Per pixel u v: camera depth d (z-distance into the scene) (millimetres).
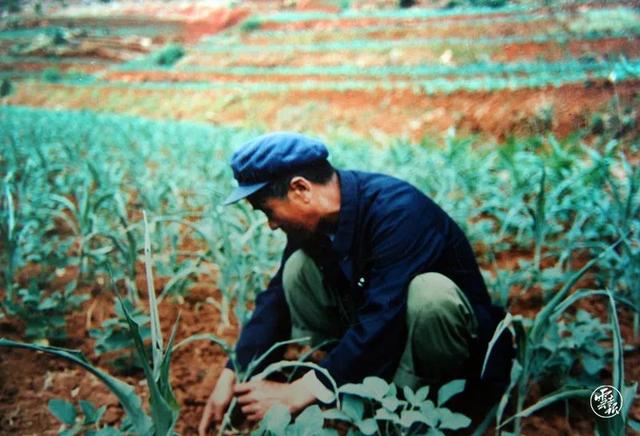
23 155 4055
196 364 1759
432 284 1314
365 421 1102
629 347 1670
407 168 3193
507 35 8430
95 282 2248
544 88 5602
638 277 1740
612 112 4605
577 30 7160
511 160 2896
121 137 5434
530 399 1514
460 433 1412
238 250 1804
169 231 2342
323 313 1612
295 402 1300
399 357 1347
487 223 2453
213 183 3047
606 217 2168
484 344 1400
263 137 1338
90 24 15445
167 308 2111
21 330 1885
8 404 1534
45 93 10891
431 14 11906
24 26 15070
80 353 932
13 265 1943
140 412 938
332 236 1421
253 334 1582
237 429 1460
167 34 14680
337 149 4066
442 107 6652
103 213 2748
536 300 2053
